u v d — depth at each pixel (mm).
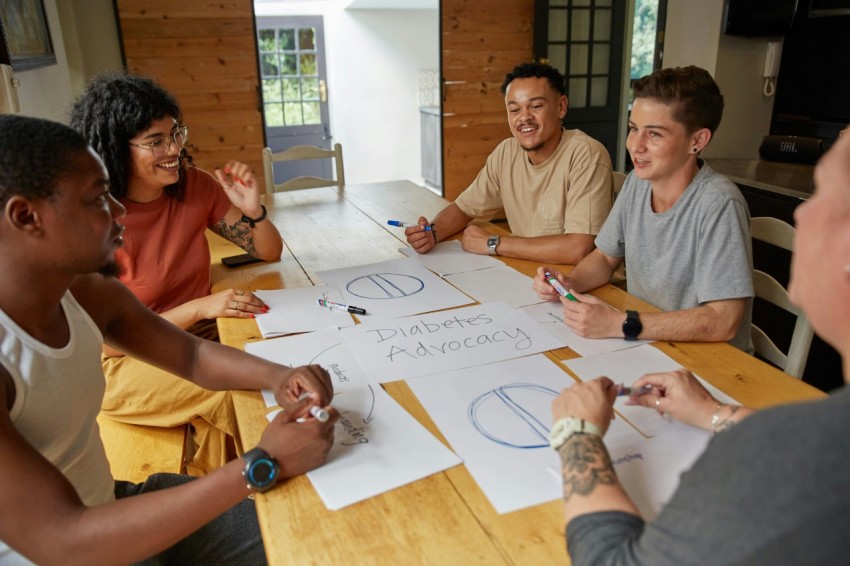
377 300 1458
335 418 898
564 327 1274
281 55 6438
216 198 1757
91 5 4059
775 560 461
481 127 5062
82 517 759
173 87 4340
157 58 4250
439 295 1474
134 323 1123
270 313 1398
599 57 5164
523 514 763
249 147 4621
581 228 1799
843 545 445
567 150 1937
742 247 1283
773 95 3938
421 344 1210
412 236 1846
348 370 1117
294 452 837
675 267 1424
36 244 801
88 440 992
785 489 466
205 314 1426
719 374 1082
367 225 2232
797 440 474
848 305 514
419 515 769
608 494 668
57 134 801
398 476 835
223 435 1630
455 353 1170
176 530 787
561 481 815
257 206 1771
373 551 718
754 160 3418
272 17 6293
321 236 2098
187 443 1680
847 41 3039
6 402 807
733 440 518
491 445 892
